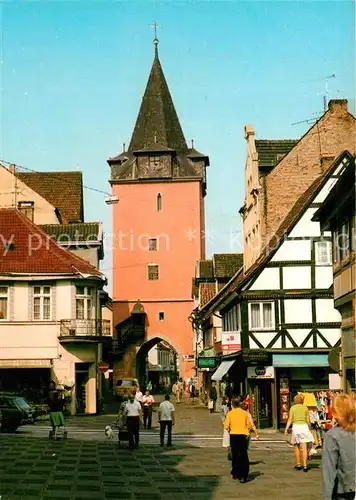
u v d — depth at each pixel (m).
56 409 26.42
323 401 27.23
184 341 73.81
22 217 45.31
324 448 7.51
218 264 60.44
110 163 77.94
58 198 70.12
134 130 80.25
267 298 34.19
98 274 43.50
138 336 72.94
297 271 34.25
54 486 14.83
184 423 36.53
